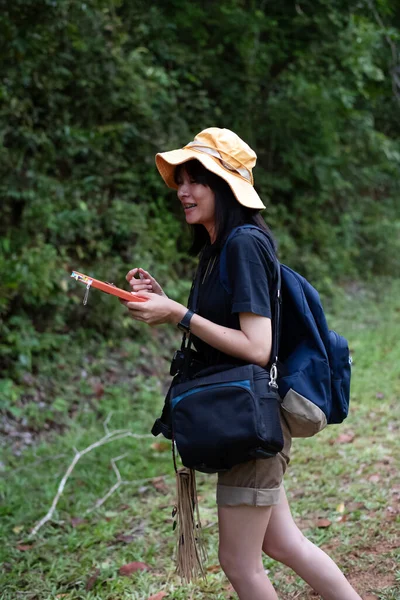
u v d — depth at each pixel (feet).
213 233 7.25
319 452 15.20
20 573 10.92
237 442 6.36
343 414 7.35
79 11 22.82
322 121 33.30
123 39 25.45
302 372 6.92
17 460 15.55
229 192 7.04
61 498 13.60
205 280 7.07
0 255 19.30
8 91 21.57
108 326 22.16
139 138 26.40
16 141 22.27
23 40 19.22
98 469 14.99
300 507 12.43
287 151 34.06
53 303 20.22
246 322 6.63
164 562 11.05
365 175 39.96
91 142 24.14
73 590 10.25
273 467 6.78
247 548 6.85
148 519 12.67
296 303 7.16
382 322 28.55
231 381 6.55
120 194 25.84
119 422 17.74
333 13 31.40
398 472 13.67
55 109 23.65
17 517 12.82
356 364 22.39
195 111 30.83
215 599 9.73
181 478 7.54
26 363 18.44
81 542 11.81
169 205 28.04
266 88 33.86
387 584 9.62
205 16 30.66
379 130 43.29
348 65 32.78
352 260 38.32
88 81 24.52
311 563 7.32
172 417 6.71
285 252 32.24
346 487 13.25
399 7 35.65
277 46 32.12
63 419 17.69
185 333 7.25
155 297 6.81
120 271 23.25
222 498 6.83
